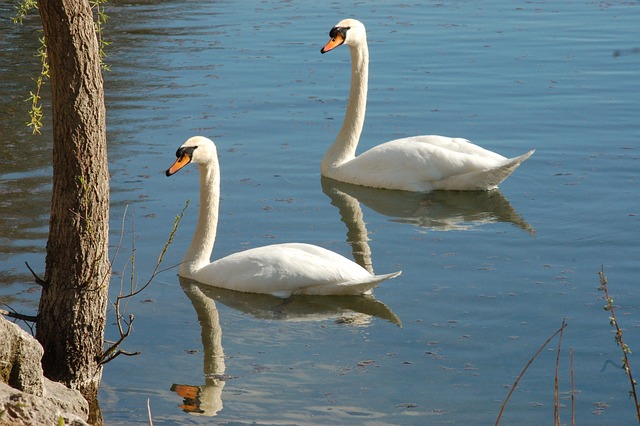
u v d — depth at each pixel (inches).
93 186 406.6
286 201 683.4
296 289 540.4
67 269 413.4
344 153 748.0
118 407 418.9
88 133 399.5
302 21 1202.0
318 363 462.0
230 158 753.6
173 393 433.1
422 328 496.1
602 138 792.9
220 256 588.1
